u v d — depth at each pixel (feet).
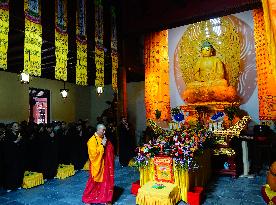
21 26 23.73
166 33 43.80
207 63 40.86
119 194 23.62
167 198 19.49
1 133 27.12
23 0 23.95
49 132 30.07
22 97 43.47
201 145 24.64
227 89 38.01
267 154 36.65
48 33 26.61
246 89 40.50
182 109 39.81
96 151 20.39
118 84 40.68
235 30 41.93
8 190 25.27
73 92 53.88
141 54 46.83
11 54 32.65
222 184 26.81
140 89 50.75
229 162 29.81
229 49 42.06
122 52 39.83
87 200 20.92
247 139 30.40
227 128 33.68
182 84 45.24
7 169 25.34
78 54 30.35
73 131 35.04
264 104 37.27
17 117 42.39
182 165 20.97
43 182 27.68
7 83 41.19
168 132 25.90
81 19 31.17
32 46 24.06
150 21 37.68
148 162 22.84
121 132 36.94
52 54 33.96
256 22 38.45
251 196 22.77
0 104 39.96
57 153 30.40
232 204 20.90
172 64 46.21
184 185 21.25
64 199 22.52
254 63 40.14
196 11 34.76
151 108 43.19
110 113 51.26
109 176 21.03
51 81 49.34
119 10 39.47
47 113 48.62
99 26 34.53
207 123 34.81
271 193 20.48
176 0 35.91
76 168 34.30
